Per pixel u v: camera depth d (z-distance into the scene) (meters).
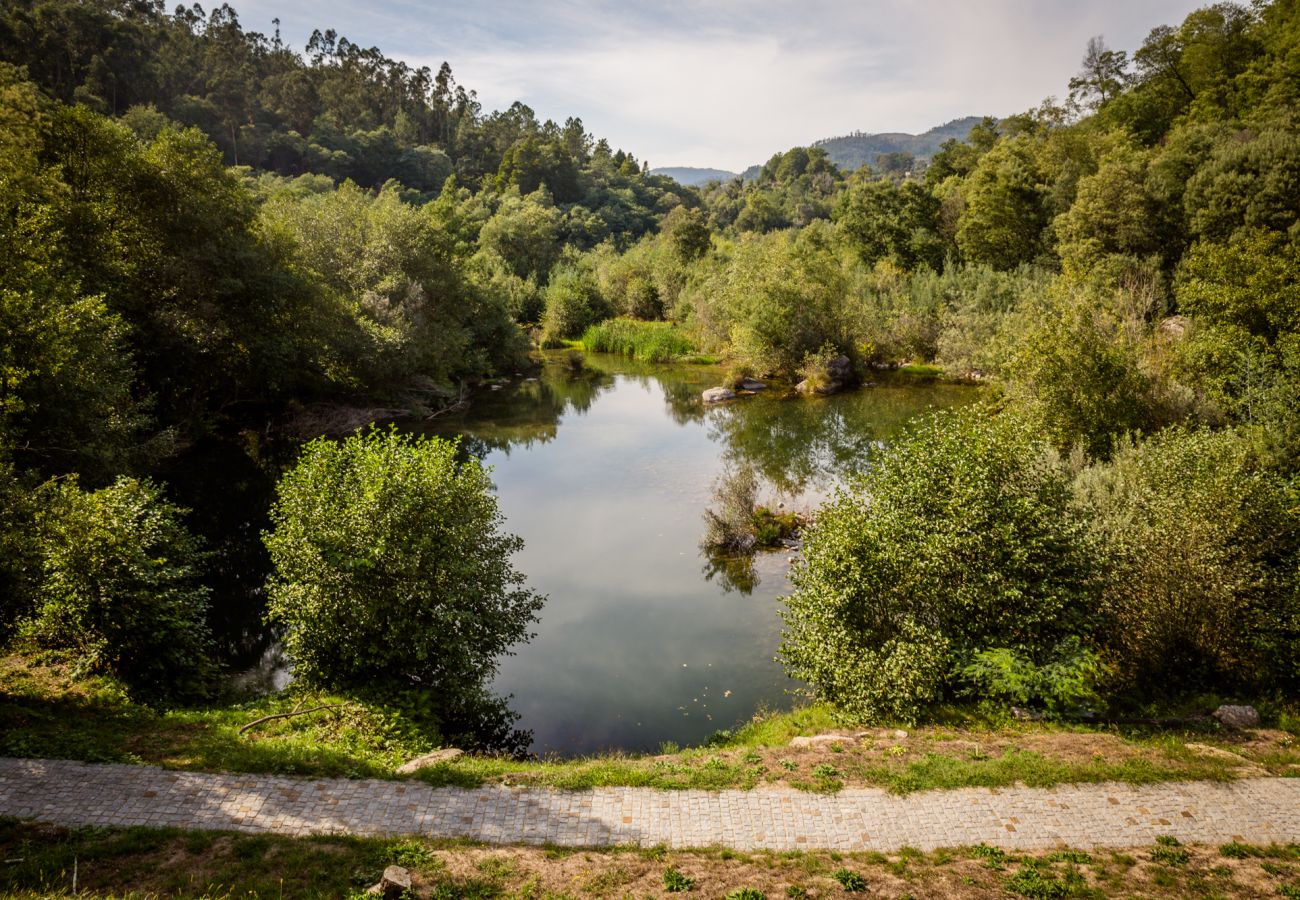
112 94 100.19
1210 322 24.41
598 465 31.88
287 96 140.12
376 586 13.02
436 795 9.37
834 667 12.36
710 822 8.89
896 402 41.62
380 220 45.69
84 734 10.17
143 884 7.11
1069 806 9.00
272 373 32.47
